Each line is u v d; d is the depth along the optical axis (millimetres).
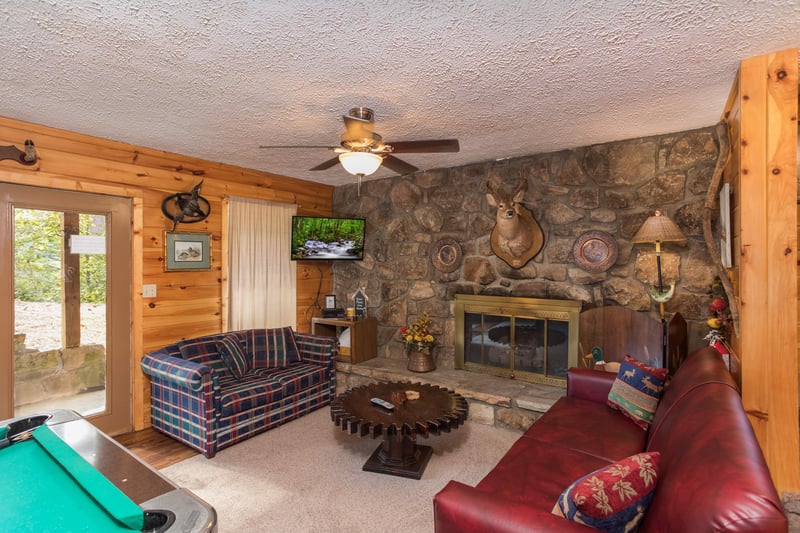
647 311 3336
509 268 4004
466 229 4258
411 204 4652
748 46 1866
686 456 1210
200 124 2910
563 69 2088
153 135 3168
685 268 3195
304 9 1559
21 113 2693
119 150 3344
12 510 1053
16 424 1536
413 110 2658
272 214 4578
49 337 3035
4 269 2828
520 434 3295
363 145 2510
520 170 3914
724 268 2541
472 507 1228
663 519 1066
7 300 2842
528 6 1553
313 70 2076
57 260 3072
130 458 1312
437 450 3027
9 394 2848
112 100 2465
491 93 2387
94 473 1173
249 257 4336
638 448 2020
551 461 1892
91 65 2014
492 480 1737
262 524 2172
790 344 1925
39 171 2924
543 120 2887
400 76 2152
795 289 1917
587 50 1896
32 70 2066
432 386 3184
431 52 1903
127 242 3426
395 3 1524
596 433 2188
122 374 3385
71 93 2359
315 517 2234
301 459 2900
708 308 3088
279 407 3465
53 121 2855
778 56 1934
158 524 975
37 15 1579
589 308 3566
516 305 3865
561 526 1110
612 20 1652
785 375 1932
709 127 3082
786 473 1931
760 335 1971
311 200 5059
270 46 1836
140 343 3469
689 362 2277
